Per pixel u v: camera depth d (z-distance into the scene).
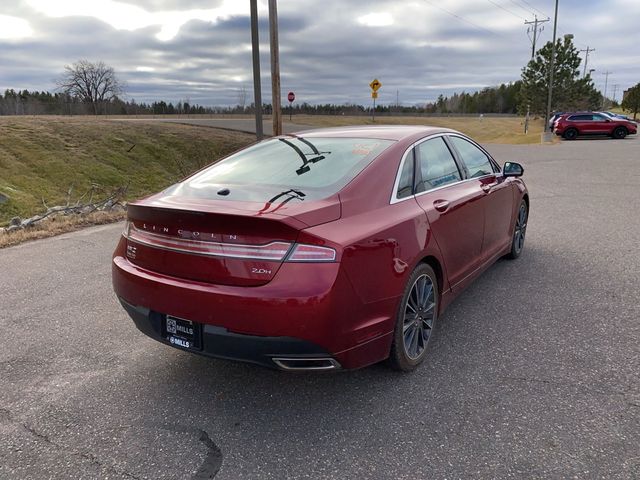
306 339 2.54
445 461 2.44
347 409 2.91
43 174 15.57
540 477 2.31
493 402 2.91
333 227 2.71
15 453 2.56
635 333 3.75
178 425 2.80
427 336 3.43
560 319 4.04
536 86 45.59
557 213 8.31
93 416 2.89
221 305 2.60
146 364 3.50
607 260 5.56
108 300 4.72
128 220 3.26
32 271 5.62
